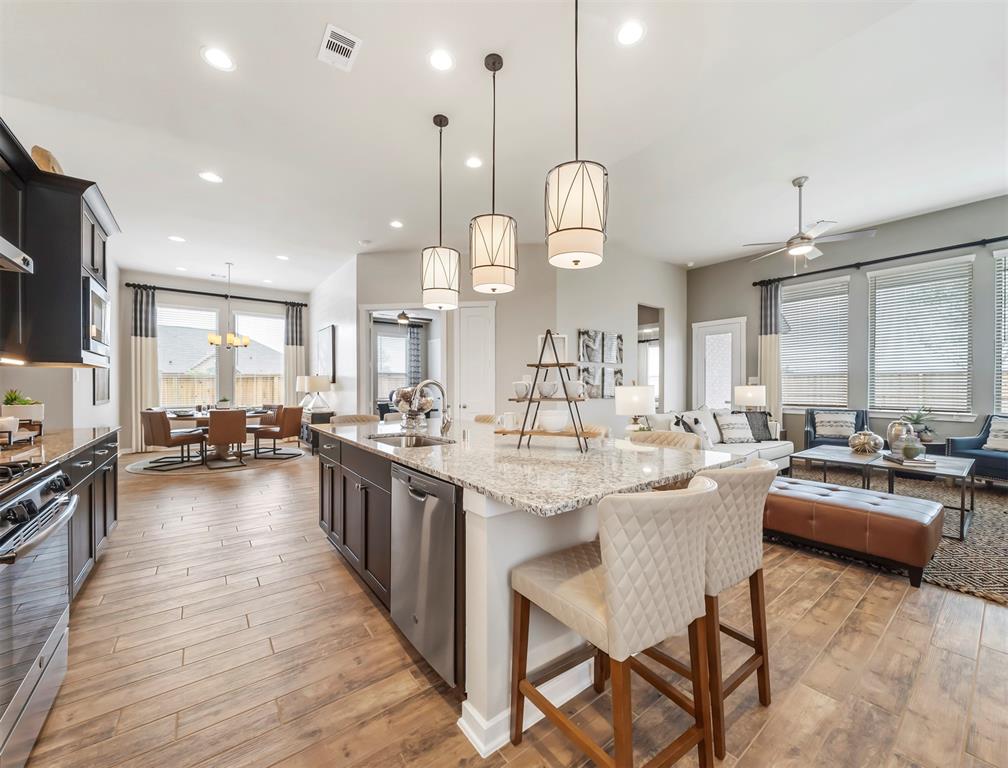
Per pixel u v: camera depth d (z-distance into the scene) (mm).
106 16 2115
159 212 4652
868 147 3537
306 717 1501
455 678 1491
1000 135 3377
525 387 2127
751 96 2828
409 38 2287
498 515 1414
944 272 5016
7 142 2061
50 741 1380
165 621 2100
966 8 2146
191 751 1353
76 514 2182
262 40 2293
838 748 1376
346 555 2602
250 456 6668
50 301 2402
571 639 1651
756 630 1552
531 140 3271
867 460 3738
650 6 2098
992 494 4410
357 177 3867
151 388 7090
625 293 6430
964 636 1984
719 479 1363
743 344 6801
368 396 6133
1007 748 1368
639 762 1321
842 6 2123
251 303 8148
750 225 5355
